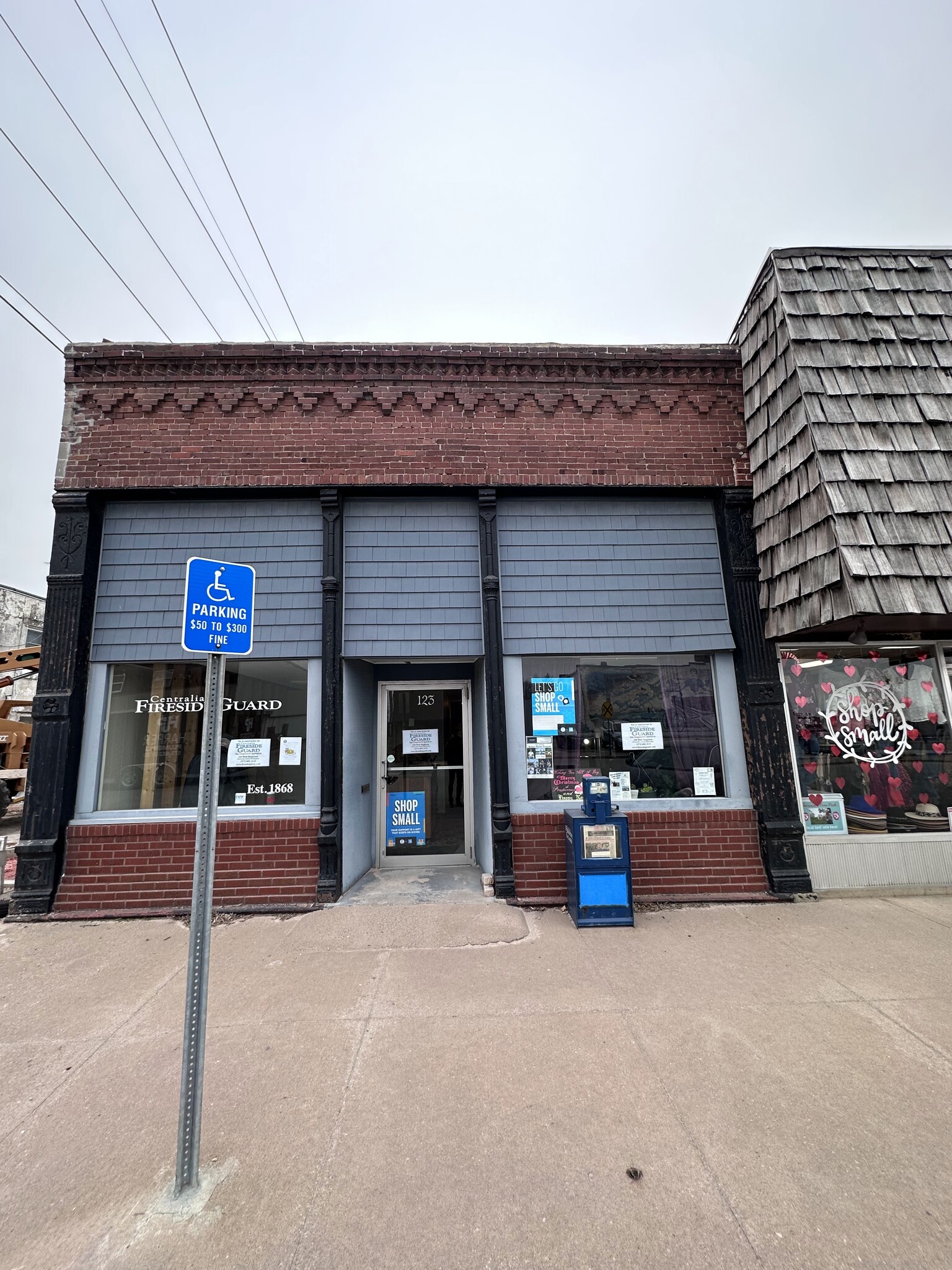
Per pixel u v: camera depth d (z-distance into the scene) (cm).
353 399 615
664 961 418
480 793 648
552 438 621
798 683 595
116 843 543
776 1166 232
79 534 582
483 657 602
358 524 614
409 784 692
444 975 402
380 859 677
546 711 588
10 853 629
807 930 473
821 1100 271
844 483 489
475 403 622
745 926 482
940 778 584
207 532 604
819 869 562
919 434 505
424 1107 271
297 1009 359
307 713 579
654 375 639
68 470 591
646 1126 256
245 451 604
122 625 581
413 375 623
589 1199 219
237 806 565
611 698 596
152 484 591
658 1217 210
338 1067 301
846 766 582
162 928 498
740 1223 207
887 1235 201
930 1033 324
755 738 575
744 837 567
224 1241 204
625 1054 308
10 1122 269
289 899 541
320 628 586
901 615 464
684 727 593
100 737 567
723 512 620
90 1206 221
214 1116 266
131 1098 285
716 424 633
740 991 373
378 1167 236
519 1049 314
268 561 600
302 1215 214
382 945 453
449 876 631
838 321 538
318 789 564
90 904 532
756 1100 271
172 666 588
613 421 629
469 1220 211
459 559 612
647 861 559
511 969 409
